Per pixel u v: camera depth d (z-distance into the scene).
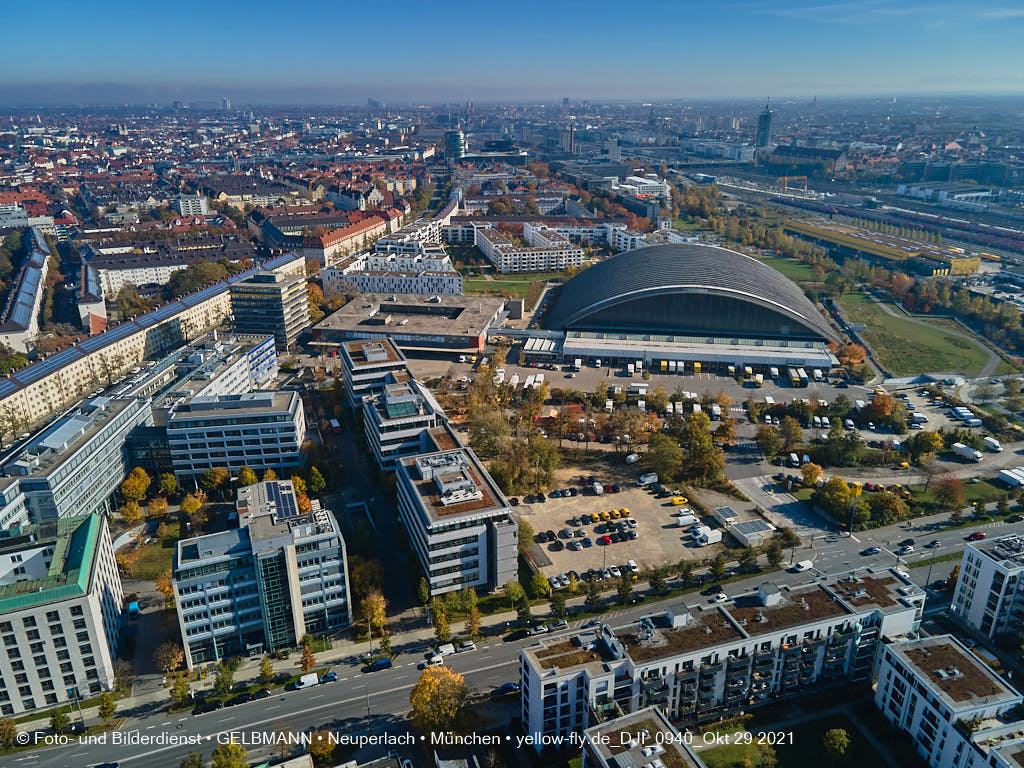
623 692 188.12
